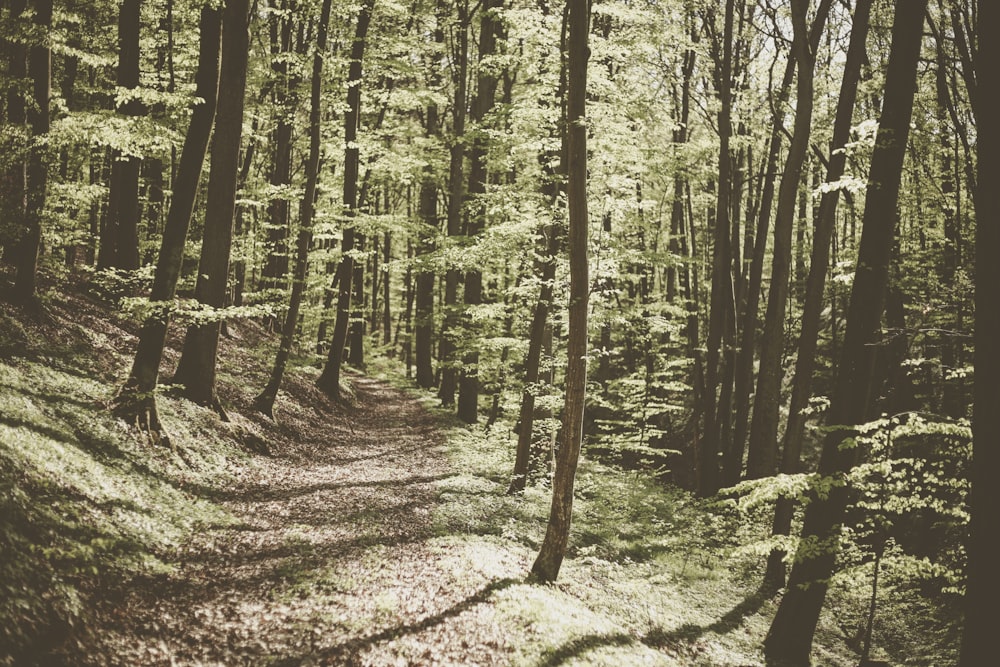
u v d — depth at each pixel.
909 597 14.01
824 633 12.52
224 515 10.45
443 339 27.20
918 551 14.52
